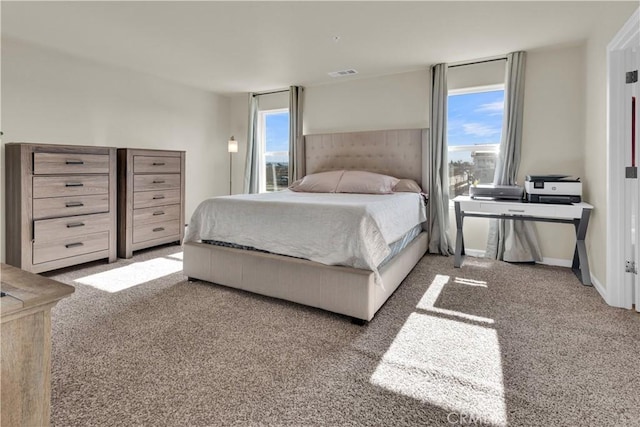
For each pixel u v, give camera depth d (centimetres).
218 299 254
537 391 148
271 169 550
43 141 348
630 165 233
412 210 330
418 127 418
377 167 436
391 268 251
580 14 269
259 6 257
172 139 475
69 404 138
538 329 206
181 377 157
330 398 143
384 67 402
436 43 329
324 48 343
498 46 336
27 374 58
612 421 130
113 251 358
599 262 271
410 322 216
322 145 469
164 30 301
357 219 221
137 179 379
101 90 394
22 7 258
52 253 311
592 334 199
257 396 144
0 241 318
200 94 512
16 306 54
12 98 326
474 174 402
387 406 139
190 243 289
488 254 380
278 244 248
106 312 228
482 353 179
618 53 234
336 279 219
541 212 304
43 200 304
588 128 309
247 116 546
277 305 243
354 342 191
